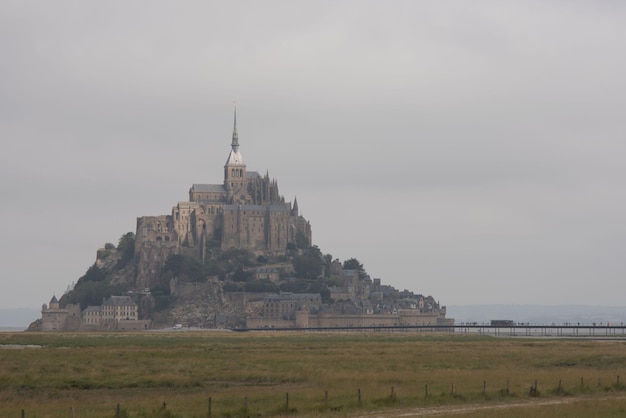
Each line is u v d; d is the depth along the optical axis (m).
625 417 146.88
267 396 173.12
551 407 158.00
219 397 172.38
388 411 156.25
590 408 156.12
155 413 151.12
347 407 159.50
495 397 176.00
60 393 189.25
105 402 168.88
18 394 187.75
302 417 148.75
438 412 154.12
